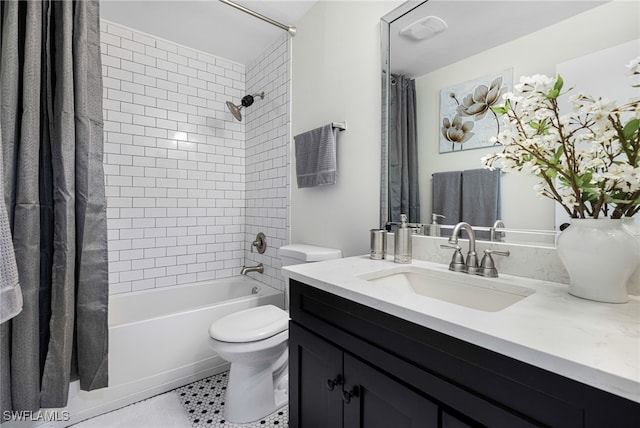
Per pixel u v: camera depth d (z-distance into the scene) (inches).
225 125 105.6
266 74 97.0
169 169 94.7
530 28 38.7
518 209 39.9
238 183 108.4
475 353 23.4
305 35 79.6
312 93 76.7
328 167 65.1
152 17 82.5
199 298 95.8
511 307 27.5
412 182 53.2
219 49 98.7
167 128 94.3
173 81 95.1
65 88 51.7
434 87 49.7
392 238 55.9
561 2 36.1
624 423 16.7
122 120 86.8
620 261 27.6
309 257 63.2
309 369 41.1
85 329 53.6
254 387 57.0
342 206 67.2
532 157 31.4
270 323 57.9
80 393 56.3
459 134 46.3
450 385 24.8
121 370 61.4
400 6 54.2
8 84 46.5
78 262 53.4
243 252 109.5
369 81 60.9
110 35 84.8
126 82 87.4
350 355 34.3
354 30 64.6
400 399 28.5
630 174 25.4
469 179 45.2
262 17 75.3
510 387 21.4
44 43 51.9
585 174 28.8
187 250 97.9
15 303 32.9
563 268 35.6
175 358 67.9
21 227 47.5
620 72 31.7
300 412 42.6
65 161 51.3
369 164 60.7
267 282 95.6
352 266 46.9
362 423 32.6
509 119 33.1
